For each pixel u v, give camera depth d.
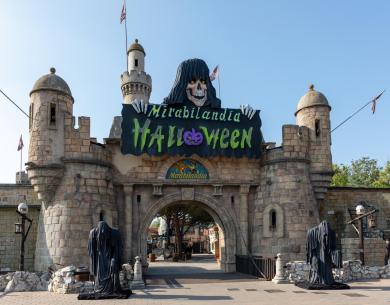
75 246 24.36
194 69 28.77
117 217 27.42
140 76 62.12
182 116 27.78
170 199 28.31
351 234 30.69
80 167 25.56
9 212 28.42
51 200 25.44
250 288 19.59
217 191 28.55
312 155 28.30
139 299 16.48
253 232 28.55
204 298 16.64
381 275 23.00
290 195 27.08
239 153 27.97
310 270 20.11
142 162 28.14
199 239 84.12
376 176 60.88
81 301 16.08
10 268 27.80
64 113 26.03
